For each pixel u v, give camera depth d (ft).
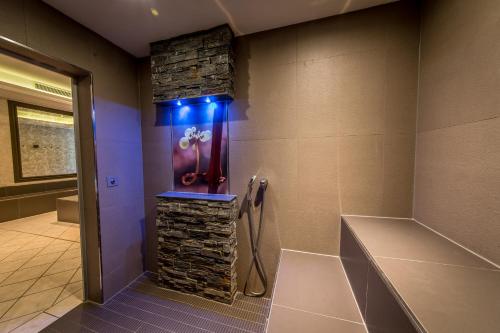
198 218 5.93
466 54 3.21
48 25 4.52
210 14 4.96
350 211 5.24
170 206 6.20
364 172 5.09
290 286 4.12
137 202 6.93
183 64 5.76
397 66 4.75
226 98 5.88
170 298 5.96
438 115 3.91
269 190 5.84
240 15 5.02
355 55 5.00
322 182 5.40
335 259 5.24
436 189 3.98
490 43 2.78
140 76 6.97
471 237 3.14
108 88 5.93
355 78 5.03
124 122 6.45
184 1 4.53
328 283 4.22
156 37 5.85
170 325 4.99
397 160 4.86
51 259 8.05
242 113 5.96
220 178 6.26
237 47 5.89
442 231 3.81
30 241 9.76
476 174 3.02
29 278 6.82
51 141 15.40
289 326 3.17
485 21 2.86
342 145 5.20
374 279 2.90
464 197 3.26
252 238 6.06
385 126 4.90
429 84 4.21
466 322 1.91
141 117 7.04
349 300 3.73
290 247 5.75
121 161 6.33
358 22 4.94
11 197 12.97
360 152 5.09
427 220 4.28
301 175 5.55
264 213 5.91
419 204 4.57
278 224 5.82
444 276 2.60
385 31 4.79
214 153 6.29
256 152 5.89
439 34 3.91
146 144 7.04
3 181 12.91
